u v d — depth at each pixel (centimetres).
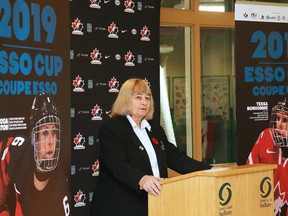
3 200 232
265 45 460
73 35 433
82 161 437
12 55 239
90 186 441
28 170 252
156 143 315
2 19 232
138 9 464
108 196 304
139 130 311
